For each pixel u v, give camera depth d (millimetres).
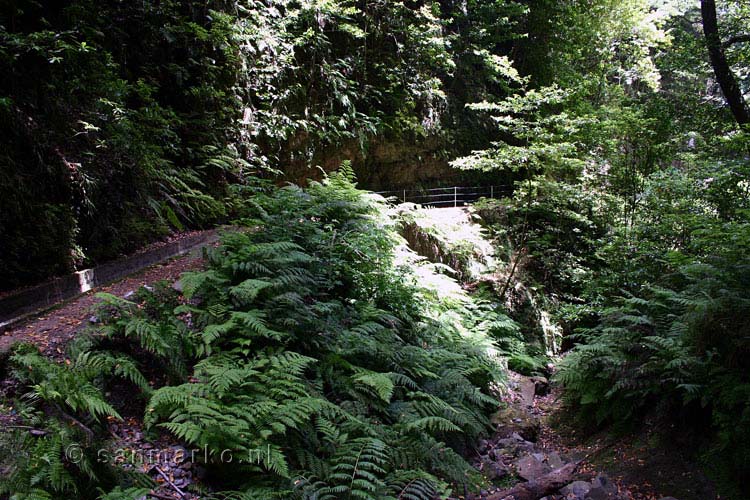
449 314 7711
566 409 6898
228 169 8781
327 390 4676
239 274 5320
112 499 2707
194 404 3279
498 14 15633
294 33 10641
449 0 15336
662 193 9531
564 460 5691
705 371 5016
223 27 8945
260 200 6594
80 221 5734
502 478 5156
